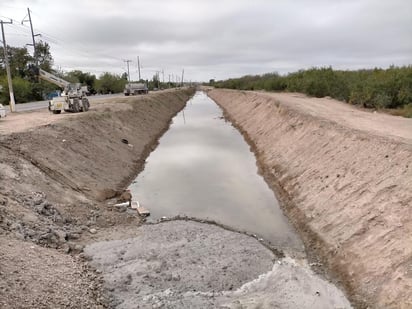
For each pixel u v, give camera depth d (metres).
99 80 84.75
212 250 10.55
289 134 21.11
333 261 9.75
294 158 17.64
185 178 18.44
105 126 23.55
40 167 13.52
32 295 6.97
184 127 37.66
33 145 14.75
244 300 8.25
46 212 11.20
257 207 14.39
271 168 19.09
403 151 10.78
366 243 9.21
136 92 61.69
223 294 8.48
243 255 10.28
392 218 9.03
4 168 11.85
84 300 7.61
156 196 15.69
